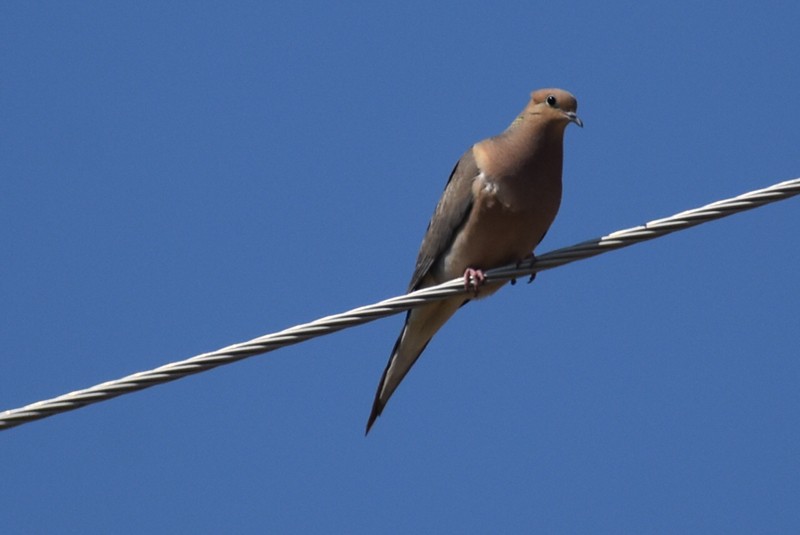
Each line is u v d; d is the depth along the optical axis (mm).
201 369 10977
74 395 10734
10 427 10711
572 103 13891
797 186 11062
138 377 10820
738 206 11203
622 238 11672
